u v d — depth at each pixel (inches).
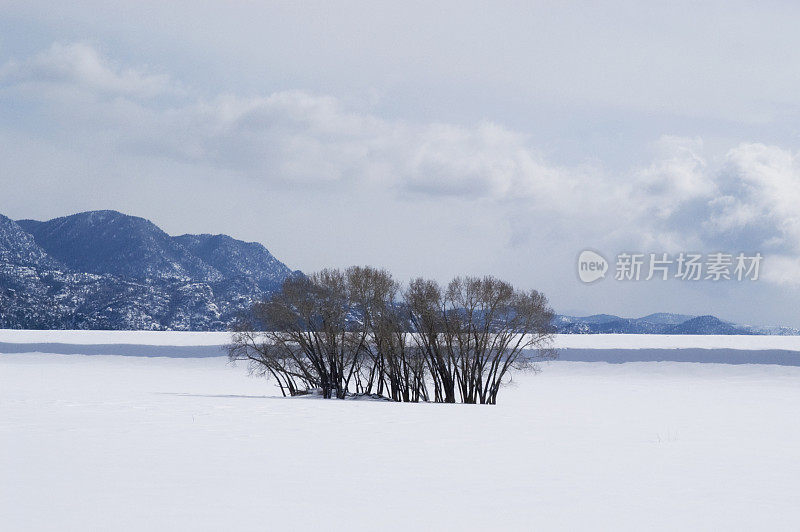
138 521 605.3
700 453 995.3
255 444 1043.3
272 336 2272.4
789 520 621.3
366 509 652.1
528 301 2225.6
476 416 1514.5
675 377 3019.2
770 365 3171.8
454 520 615.8
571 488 747.4
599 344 4224.9
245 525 594.9
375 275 2278.5
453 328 2219.5
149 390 2357.3
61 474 805.2
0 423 1294.3
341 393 2252.7
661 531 585.6
